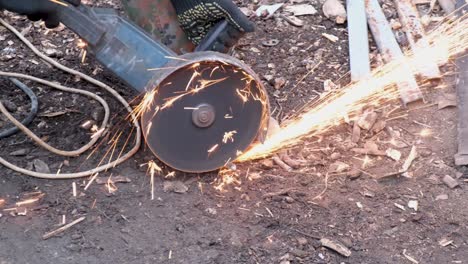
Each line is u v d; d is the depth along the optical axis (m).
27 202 2.65
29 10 2.61
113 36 2.64
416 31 3.17
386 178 2.74
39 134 2.82
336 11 3.26
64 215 2.63
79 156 2.77
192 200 2.67
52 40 3.14
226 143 2.69
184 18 2.75
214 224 2.62
